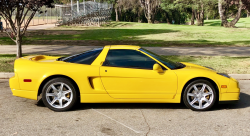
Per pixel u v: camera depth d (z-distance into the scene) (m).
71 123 4.41
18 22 10.44
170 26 42.12
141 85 4.97
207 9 51.75
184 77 4.96
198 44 18.11
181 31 29.84
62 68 4.93
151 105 5.50
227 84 5.04
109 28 35.22
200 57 12.02
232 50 14.88
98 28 34.62
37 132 4.00
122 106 5.41
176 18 70.62
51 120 4.54
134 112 5.03
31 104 5.52
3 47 15.16
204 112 5.05
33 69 4.99
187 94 5.03
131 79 4.96
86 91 4.96
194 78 5.03
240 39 22.16
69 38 21.61
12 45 16.28
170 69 5.04
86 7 41.88
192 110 5.14
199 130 4.14
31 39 20.22
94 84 5.01
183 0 52.22
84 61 5.09
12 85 5.05
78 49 14.46
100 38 21.97
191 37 23.89
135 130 4.12
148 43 18.41
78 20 40.31
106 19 49.97
